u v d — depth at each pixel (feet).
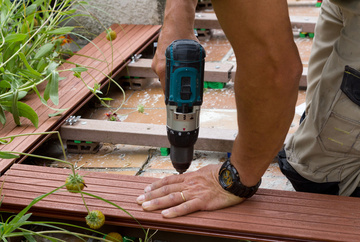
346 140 5.71
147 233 5.30
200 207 5.32
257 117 4.12
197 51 5.08
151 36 11.41
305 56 11.47
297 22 12.59
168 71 5.18
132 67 10.00
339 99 5.58
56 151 8.10
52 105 8.11
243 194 5.25
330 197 5.73
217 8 3.59
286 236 5.10
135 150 8.11
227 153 7.93
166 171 7.48
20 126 7.43
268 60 3.71
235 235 5.19
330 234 5.11
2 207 5.65
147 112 9.18
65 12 8.71
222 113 9.02
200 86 5.25
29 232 4.98
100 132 7.70
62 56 11.28
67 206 5.50
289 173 6.34
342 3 5.23
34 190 5.79
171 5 5.51
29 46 9.40
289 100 4.01
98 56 10.10
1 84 7.70
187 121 5.30
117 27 11.96
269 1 3.49
